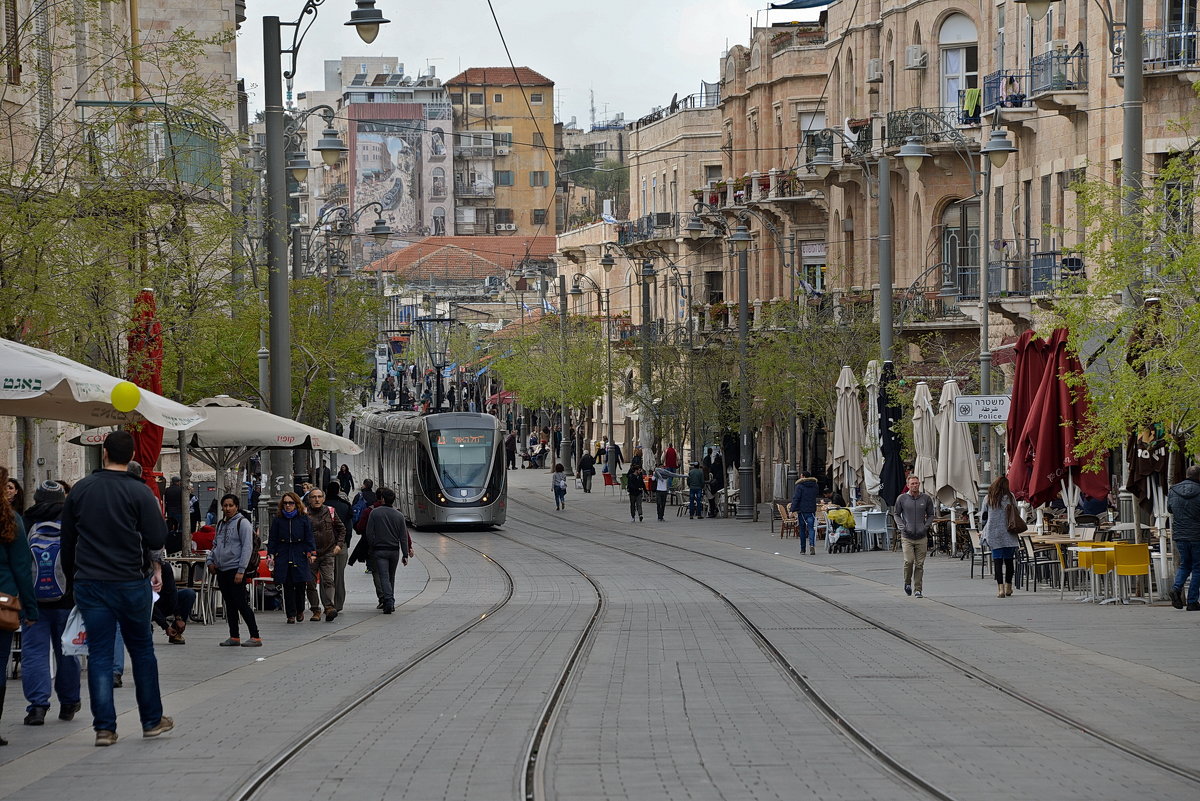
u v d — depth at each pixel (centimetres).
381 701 1800
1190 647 2244
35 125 3055
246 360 5056
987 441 4797
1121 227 2659
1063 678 1931
